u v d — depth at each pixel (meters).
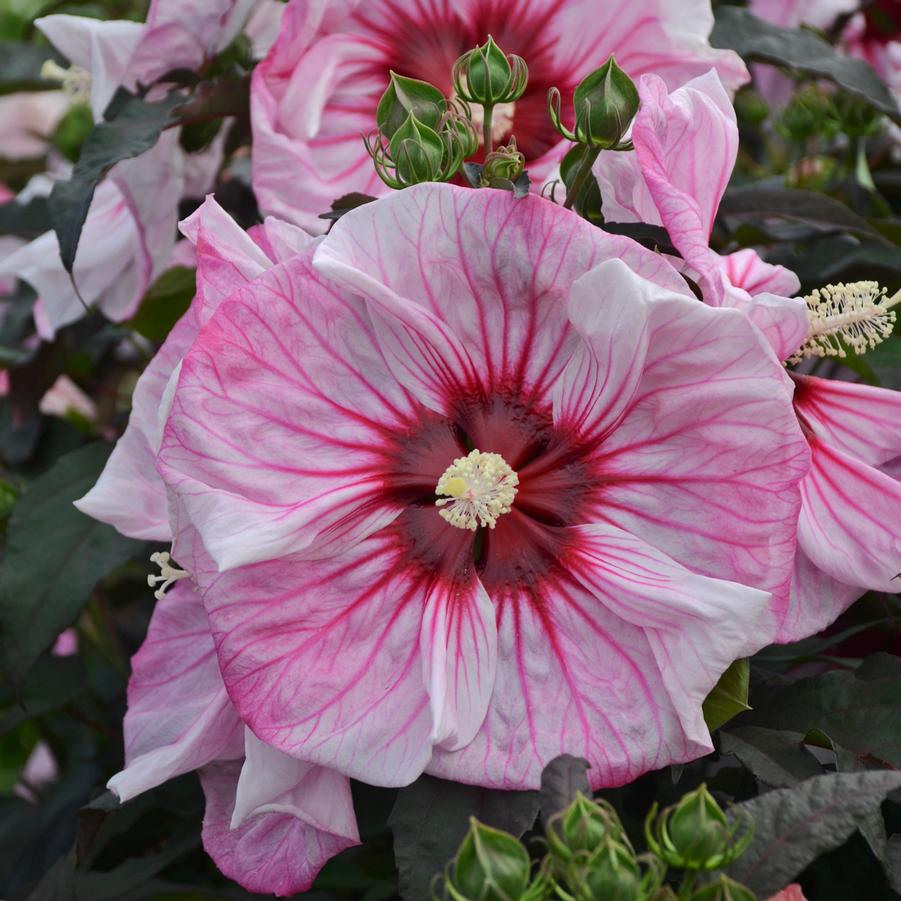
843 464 0.63
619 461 0.60
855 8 0.99
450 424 0.61
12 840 0.95
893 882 0.56
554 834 0.50
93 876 0.77
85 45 0.79
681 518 0.59
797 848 0.52
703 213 0.63
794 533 0.57
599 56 0.72
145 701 0.67
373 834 0.74
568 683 0.59
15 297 1.02
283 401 0.59
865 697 0.62
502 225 0.58
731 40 0.83
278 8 0.81
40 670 0.93
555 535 0.61
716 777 0.68
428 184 0.58
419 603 0.60
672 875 0.62
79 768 0.97
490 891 0.49
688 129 0.61
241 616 0.58
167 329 0.88
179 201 0.83
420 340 0.60
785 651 0.73
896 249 0.78
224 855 0.63
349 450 0.60
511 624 0.60
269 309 0.59
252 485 0.58
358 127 0.73
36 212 0.98
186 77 0.77
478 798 0.58
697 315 0.55
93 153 0.73
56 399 1.06
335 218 0.67
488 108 0.64
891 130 1.00
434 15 0.72
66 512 0.78
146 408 0.66
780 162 1.02
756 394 0.56
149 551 0.84
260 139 0.72
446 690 0.57
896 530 0.62
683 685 0.57
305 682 0.58
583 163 0.62
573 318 0.57
